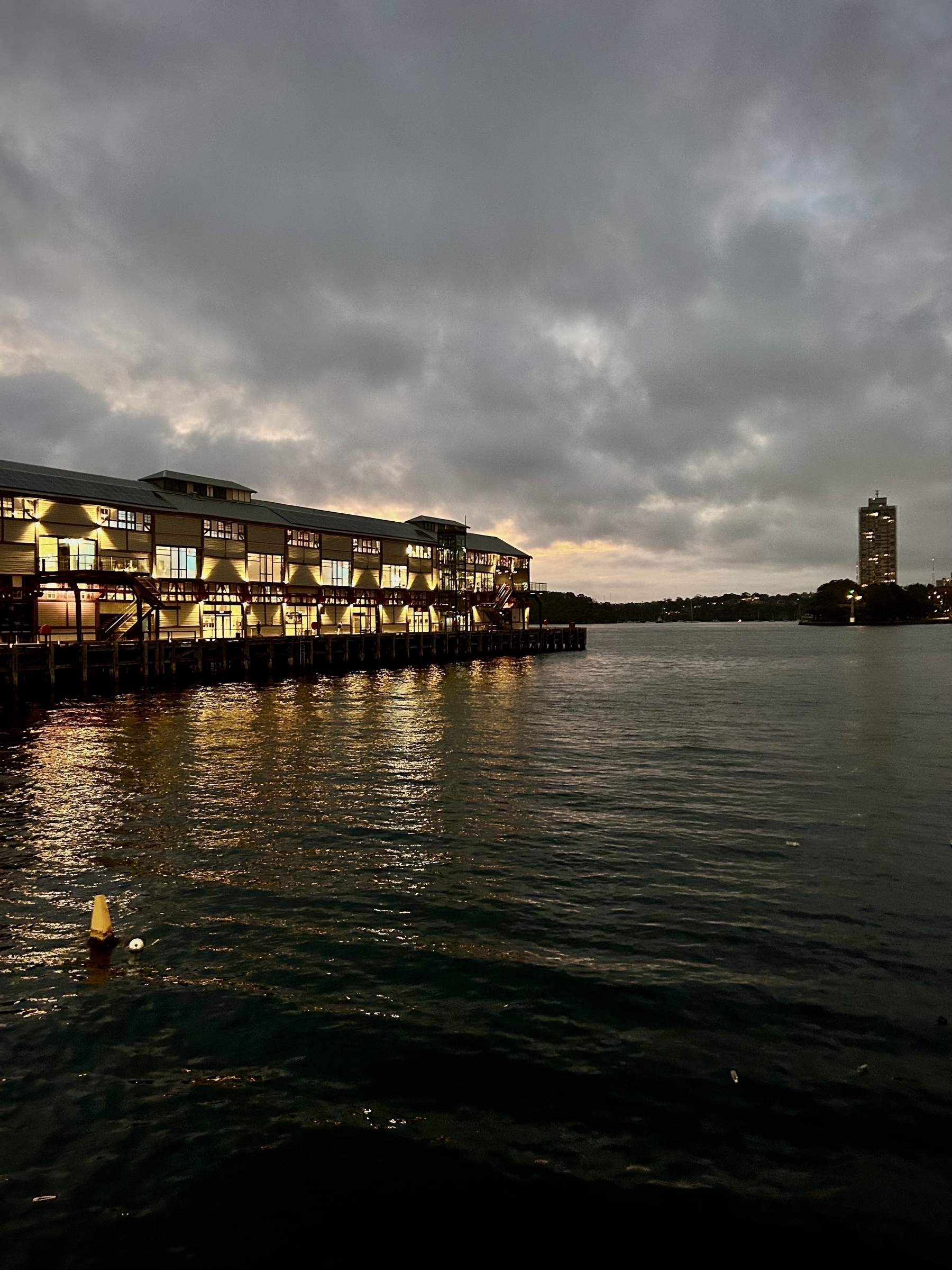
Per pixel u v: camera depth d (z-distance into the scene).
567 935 10.81
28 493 45.84
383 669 67.56
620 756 25.11
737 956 10.12
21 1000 8.90
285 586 65.31
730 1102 7.09
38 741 27.42
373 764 23.42
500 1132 6.70
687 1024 8.44
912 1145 6.51
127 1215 5.80
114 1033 8.21
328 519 73.69
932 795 19.22
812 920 11.33
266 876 13.20
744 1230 5.64
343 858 14.22
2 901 11.99
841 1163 6.31
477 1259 5.41
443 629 85.69
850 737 28.92
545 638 101.50
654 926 11.12
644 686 52.78
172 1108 7.00
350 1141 6.59
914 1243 5.50
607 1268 5.33
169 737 28.48
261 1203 5.93
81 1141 6.57
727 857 14.34
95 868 13.55
